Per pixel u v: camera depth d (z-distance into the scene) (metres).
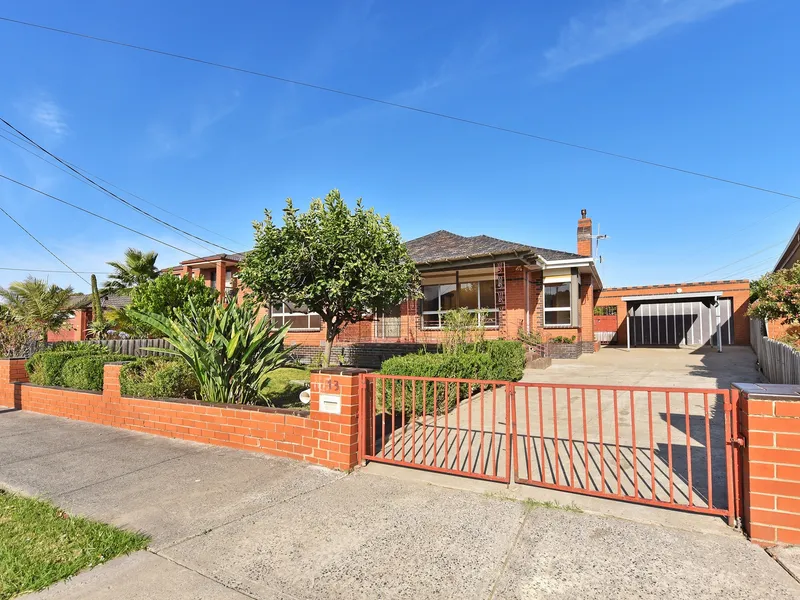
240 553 2.87
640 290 21.52
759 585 2.40
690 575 2.51
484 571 2.60
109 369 6.75
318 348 15.70
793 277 8.54
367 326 16.09
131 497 3.82
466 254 14.20
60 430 6.43
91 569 2.71
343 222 9.14
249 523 3.29
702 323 20.25
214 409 5.48
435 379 4.23
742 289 19.52
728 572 2.53
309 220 9.38
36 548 2.93
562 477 4.04
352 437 4.45
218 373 5.83
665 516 3.23
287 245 9.20
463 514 3.36
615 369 12.29
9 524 3.29
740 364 12.95
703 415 6.42
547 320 16.34
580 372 11.73
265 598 2.40
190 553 2.88
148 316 6.24
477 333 10.62
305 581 2.55
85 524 3.29
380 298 9.48
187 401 5.77
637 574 2.53
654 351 17.81
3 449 5.47
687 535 2.96
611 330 22.02
